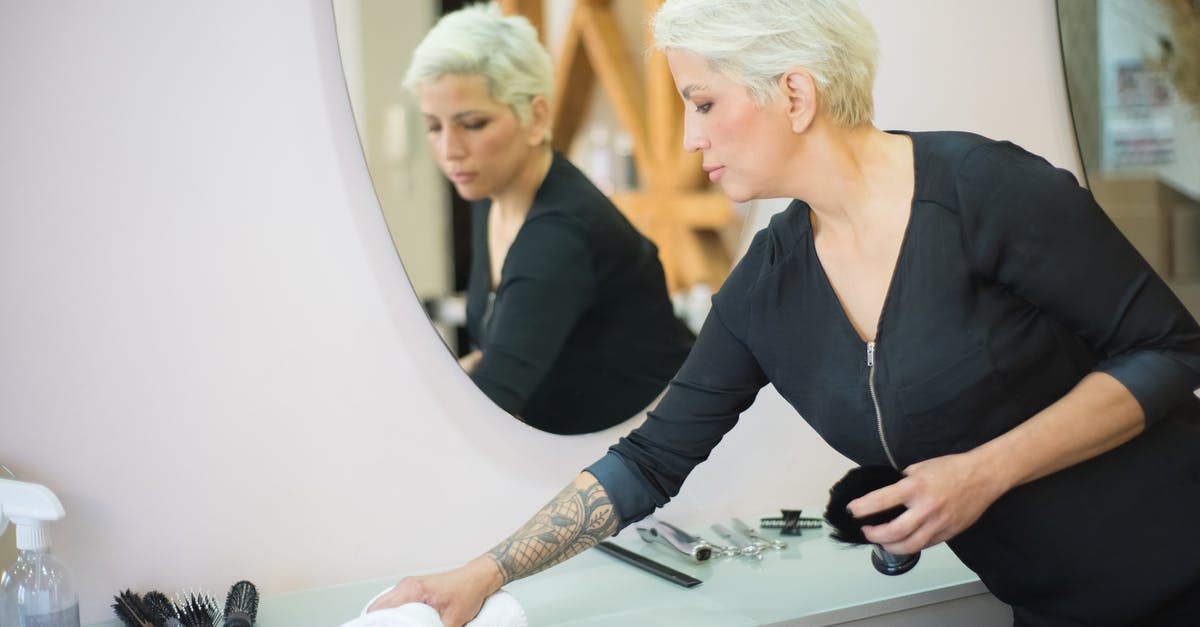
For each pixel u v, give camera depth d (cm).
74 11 125
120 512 132
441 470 147
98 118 127
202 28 131
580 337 151
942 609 140
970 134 117
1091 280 108
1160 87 184
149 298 131
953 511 105
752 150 112
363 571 144
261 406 137
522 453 151
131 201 129
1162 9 183
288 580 141
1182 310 112
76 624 116
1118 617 120
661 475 127
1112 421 109
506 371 147
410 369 144
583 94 147
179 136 131
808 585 139
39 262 126
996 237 110
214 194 133
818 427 126
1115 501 117
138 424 132
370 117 136
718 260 160
